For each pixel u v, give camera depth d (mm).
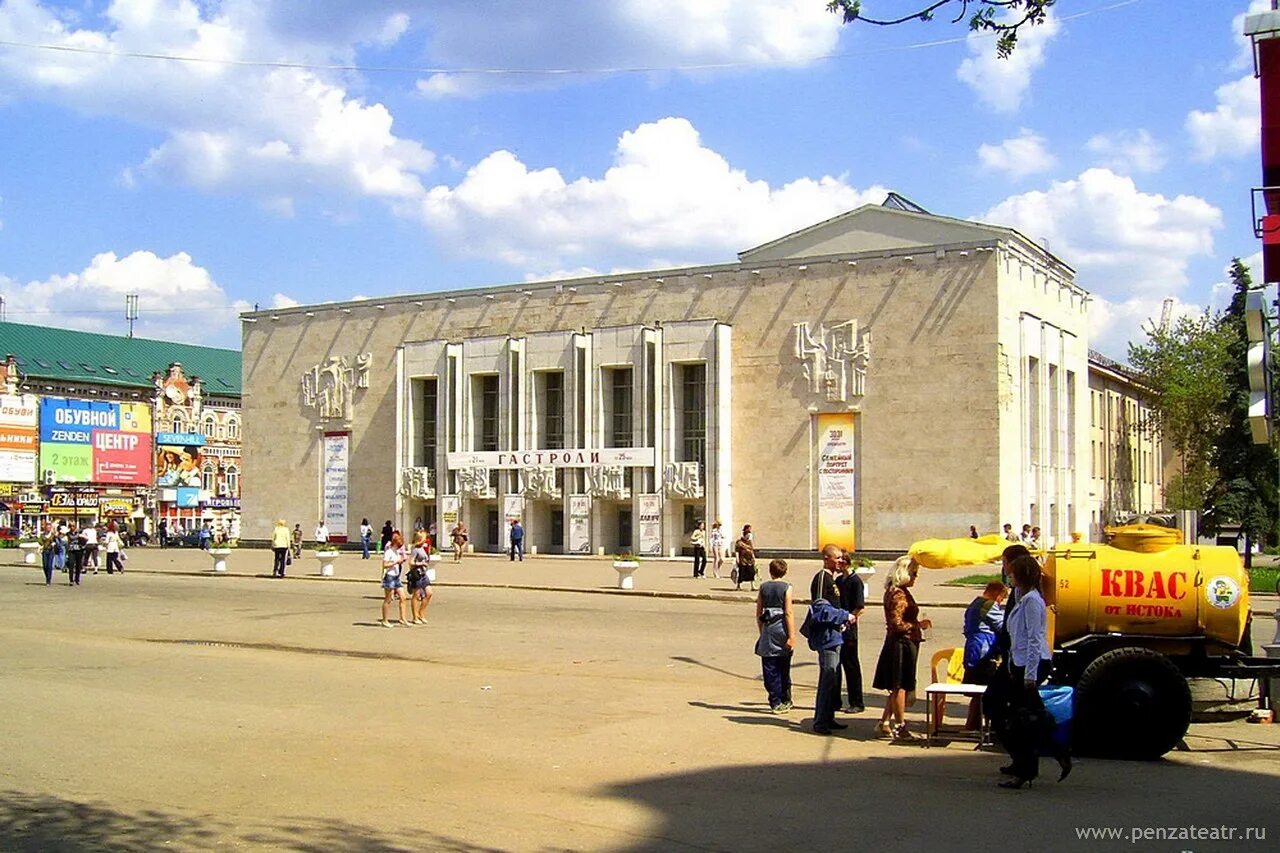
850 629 15641
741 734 13781
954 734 13789
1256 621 25438
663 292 60500
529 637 24688
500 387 63156
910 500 53438
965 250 52719
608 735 13594
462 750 12641
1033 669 10820
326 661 20734
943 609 30750
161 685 17516
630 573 38844
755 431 57500
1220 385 69875
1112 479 76875
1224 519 61344
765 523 56969
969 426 52281
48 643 23594
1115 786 11039
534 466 61406
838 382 55312
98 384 94875
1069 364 62562
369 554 61594
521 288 64875
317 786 10875
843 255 55562
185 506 98250
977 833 9234
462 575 45531
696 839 9055
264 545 73250
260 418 74250
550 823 9531
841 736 13773
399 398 66438
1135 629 12984
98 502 90688
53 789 10695
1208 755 12570
